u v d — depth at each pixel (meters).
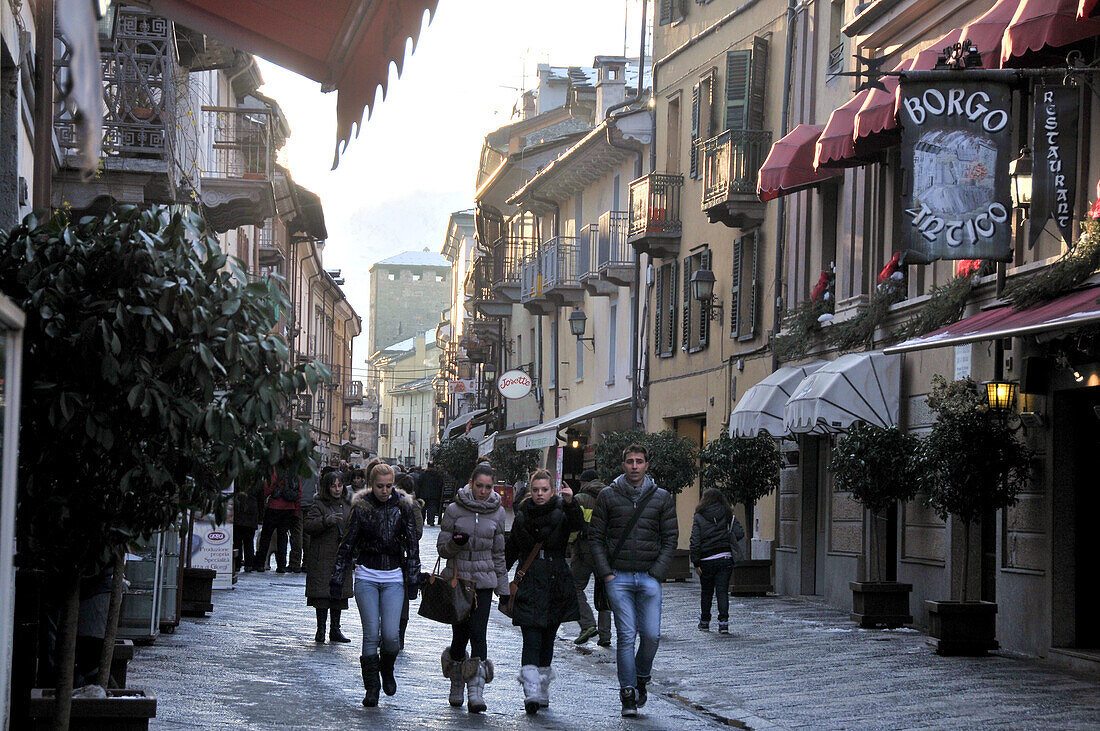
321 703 12.98
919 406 22.72
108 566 7.96
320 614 18.20
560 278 51.12
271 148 33.66
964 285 20.50
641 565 13.46
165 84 20.34
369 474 13.40
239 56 28.88
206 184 32.81
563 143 57.84
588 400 50.16
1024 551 18.72
